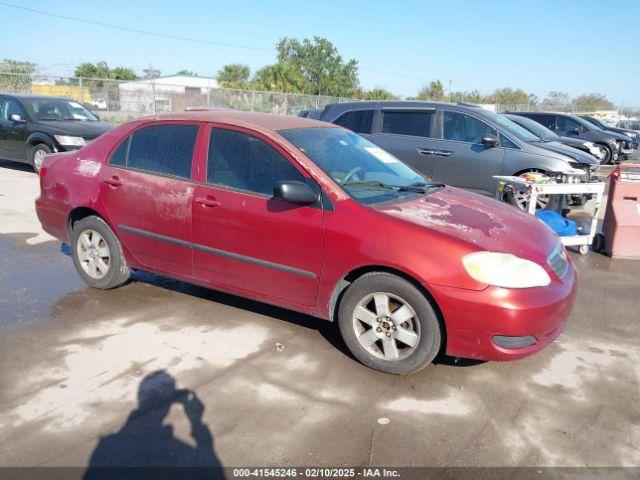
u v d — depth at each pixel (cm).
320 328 445
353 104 966
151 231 460
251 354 398
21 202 878
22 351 391
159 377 363
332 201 381
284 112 2925
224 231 419
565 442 309
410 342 364
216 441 300
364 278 372
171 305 481
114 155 485
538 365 398
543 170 805
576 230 688
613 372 392
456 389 361
